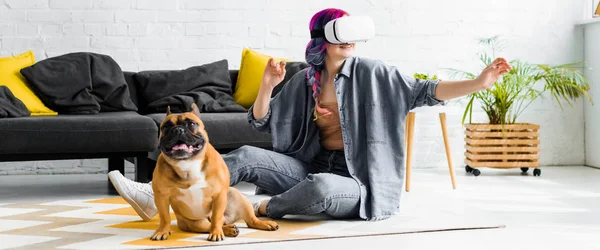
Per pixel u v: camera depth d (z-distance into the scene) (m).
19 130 3.52
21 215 3.03
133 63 4.85
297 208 2.79
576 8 5.22
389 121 2.90
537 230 2.71
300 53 5.04
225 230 2.51
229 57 4.96
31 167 4.84
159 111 4.36
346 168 2.96
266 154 2.97
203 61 4.93
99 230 2.65
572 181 4.32
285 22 5.02
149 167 4.08
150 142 3.70
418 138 5.14
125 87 4.39
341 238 2.52
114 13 4.82
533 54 5.22
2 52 4.68
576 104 5.27
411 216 2.96
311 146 3.02
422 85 2.85
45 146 3.56
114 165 4.57
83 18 4.78
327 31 2.82
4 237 2.53
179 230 2.62
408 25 5.11
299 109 3.04
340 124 2.91
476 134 4.69
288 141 3.06
